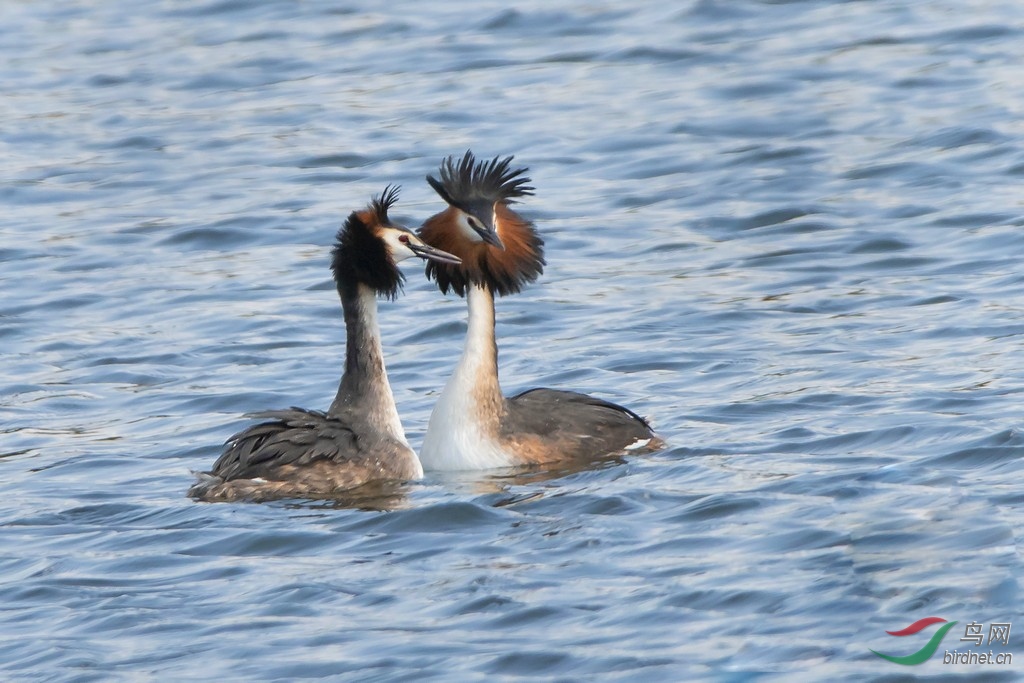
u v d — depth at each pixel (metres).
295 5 39.09
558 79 31.89
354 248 14.44
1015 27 33.12
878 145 26.81
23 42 37.22
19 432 16.38
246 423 16.36
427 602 10.96
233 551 12.22
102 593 11.43
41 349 19.47
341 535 12.48
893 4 35.75
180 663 10.15
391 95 31.41
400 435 14.46
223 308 20.81
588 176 26.38
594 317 19.88
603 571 11.33
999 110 27.88
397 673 9.83
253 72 33.78
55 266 22.92
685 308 19.98
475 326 14.88
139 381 18.14
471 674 9.76
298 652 10.23
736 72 31.56
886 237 22.41
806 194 24.70
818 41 33.38
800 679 9.45
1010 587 10.51
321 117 30.16
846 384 16.58
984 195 23.84
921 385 16.31
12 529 12.91
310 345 19.27
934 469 13.41
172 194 26.38
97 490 14.06
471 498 13.42
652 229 23.64
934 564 10.96
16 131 30.41
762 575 10.98
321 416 14.39
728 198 24.86
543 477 14.10
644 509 12.74
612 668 9.72
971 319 18.61
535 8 37.12
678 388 17.05
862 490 12.81
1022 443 13.88
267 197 25.80
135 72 34.22
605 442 14.89
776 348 18.23
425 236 15.14
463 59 33.69
